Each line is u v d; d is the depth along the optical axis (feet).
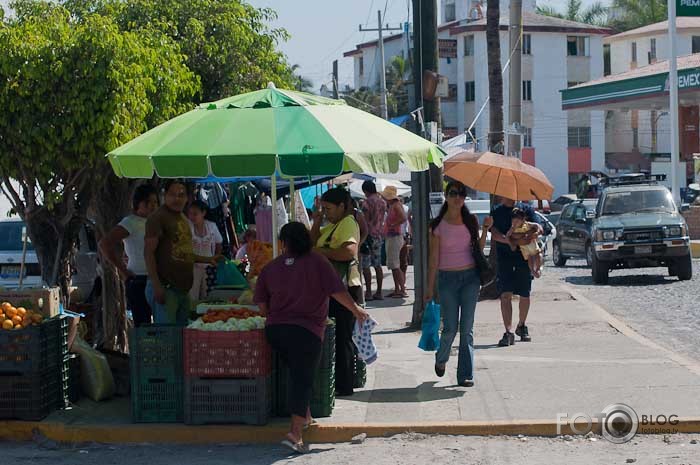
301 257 26.58
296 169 26.89
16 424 28.40
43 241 37.19
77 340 31.78
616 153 228.02
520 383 33.35
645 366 35.78
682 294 62.54
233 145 27.14
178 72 39.63
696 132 147.84
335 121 28.66
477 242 32.94
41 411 28.78
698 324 49.70
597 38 211.82
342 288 26.61
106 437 27.94
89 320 39.09
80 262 50.83
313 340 26.48
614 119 227.40
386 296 65.72
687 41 225.76
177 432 27.91
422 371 36.42
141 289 32.89
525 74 207.92
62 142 33.35
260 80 50.44
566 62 210.18
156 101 37.99
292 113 28.68
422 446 27.04
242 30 50.06
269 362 28.27
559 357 38.63
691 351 41.65
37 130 32.96
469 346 33.09
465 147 90.63
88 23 34.47
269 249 35.29
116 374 32.40
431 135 48.49
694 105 144.66
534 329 47.57
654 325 50.06
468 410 29.66
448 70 209.97
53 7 39.29
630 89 132.57
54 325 29.66
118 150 28.27
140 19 47.52
